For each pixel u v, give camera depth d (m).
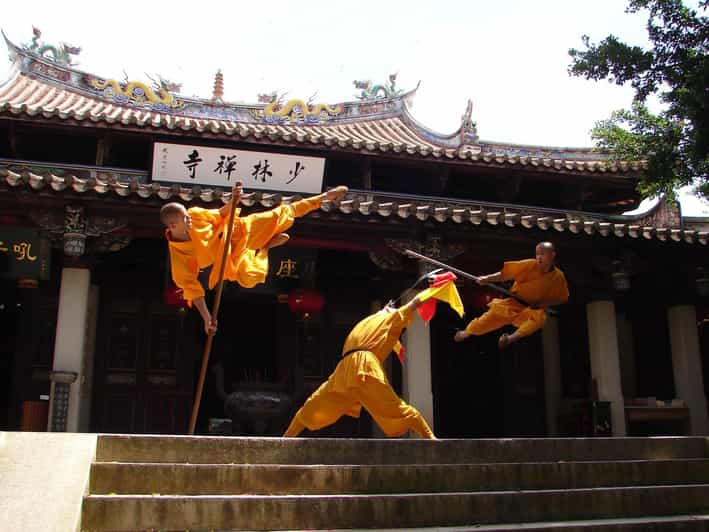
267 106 22.02
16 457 6.52
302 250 15.34
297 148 17.20
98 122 16.52
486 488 7.57
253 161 16.67
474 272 16.86
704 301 18.53
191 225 8.31
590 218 19.23
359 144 17.48
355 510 6.64
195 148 16.41
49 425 13.43
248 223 8.69
